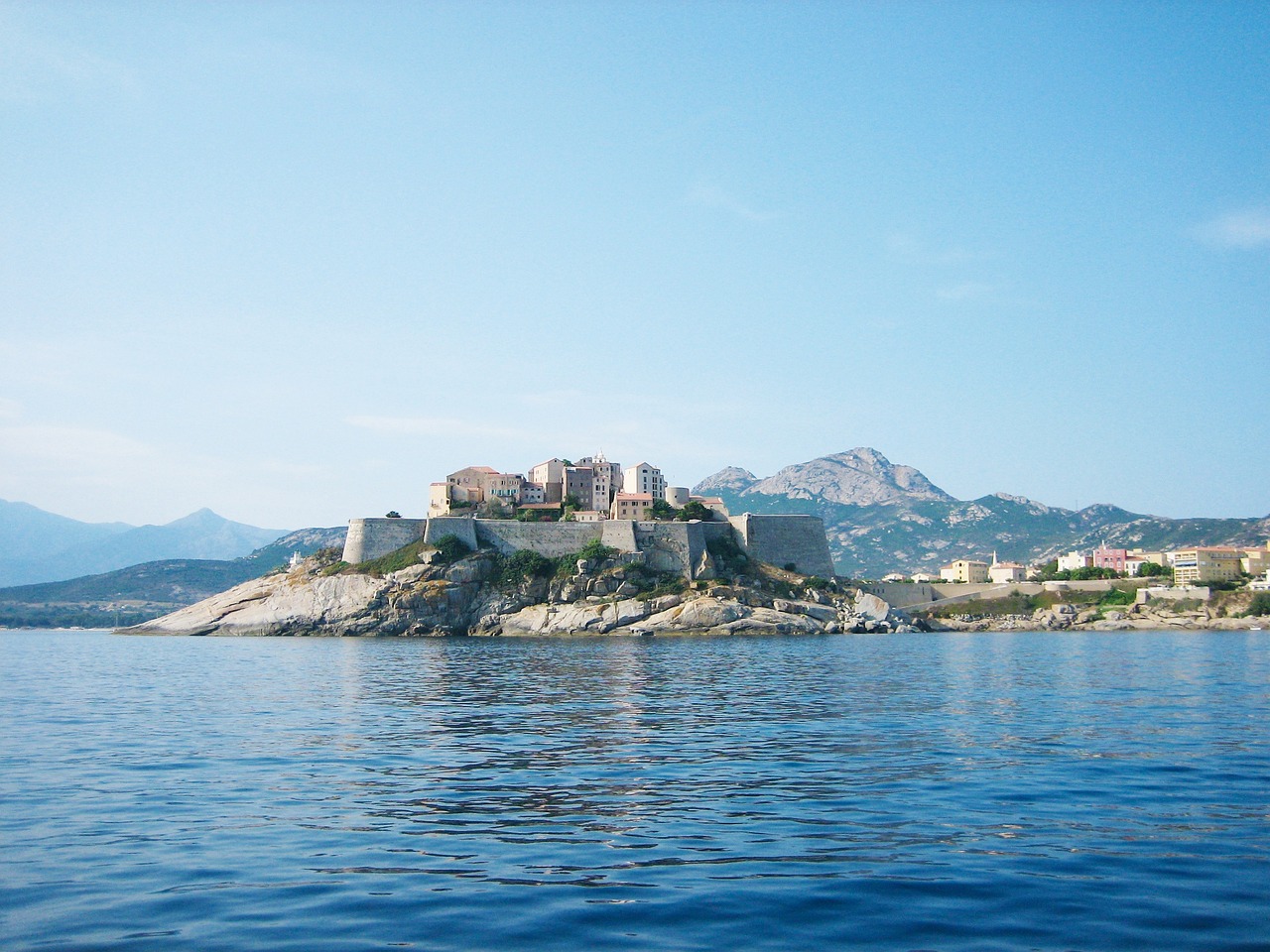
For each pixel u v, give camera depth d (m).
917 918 24.42
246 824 34.84
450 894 26.52
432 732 60.03
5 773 45.31
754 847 31.41
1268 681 93.12
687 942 22.91
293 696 83.06
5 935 23.50
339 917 24.72
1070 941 22.88
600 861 29.88
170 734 59.22
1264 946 22.53
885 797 38.97
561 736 58.09
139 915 24.95
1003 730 59.38
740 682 95.69
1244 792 39.47
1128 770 44.81
